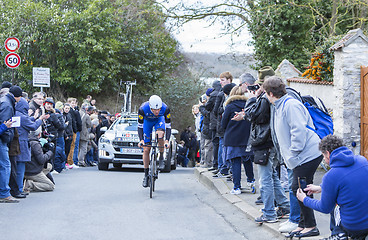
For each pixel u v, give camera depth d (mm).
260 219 6977
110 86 32531
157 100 9445
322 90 13414
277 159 7035
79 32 27656
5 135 8672
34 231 6777
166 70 35875
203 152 14266
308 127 5938
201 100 13945
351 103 11133
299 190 5465
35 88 28625
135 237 6523
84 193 10055
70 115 14867
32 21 26922
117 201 9148
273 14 21375
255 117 6664
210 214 8039
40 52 28406
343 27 22828
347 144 11156
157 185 11477
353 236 4855
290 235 6094
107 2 29641
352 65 11125
